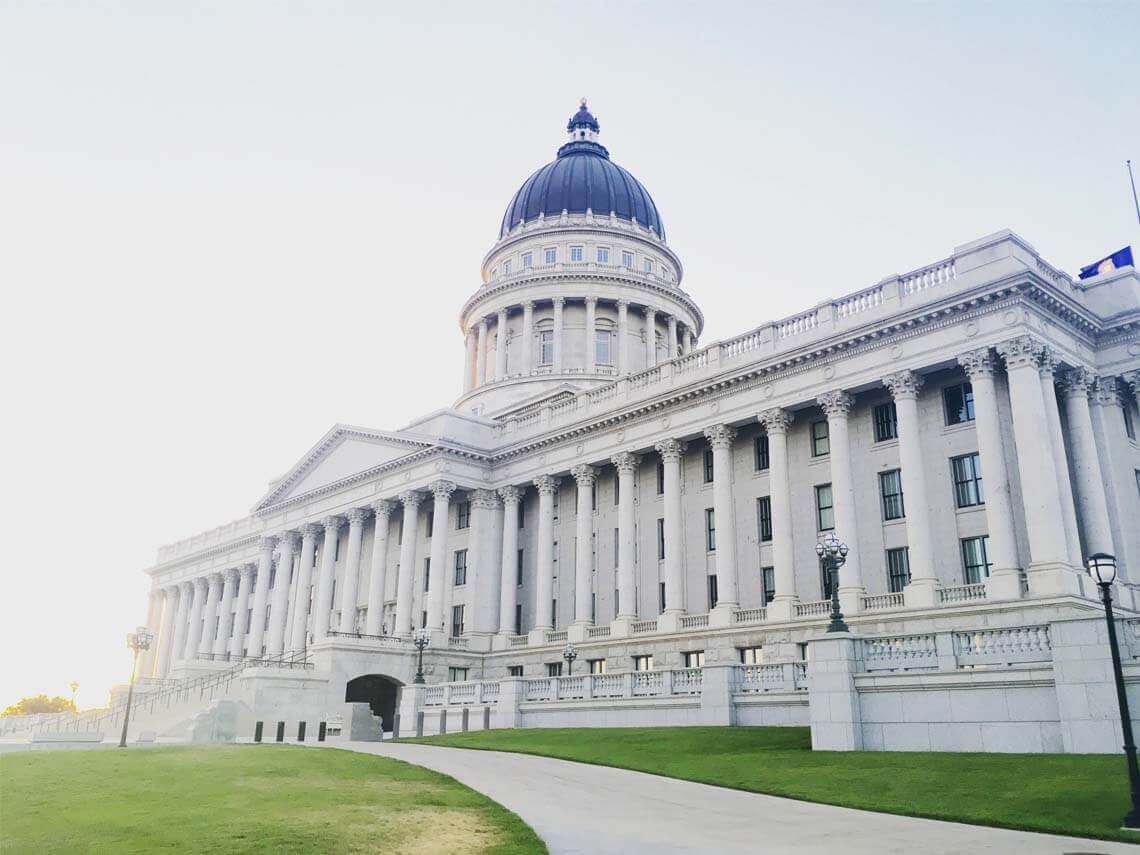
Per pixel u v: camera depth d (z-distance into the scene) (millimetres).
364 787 22656
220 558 106750
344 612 76125
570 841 15992
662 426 59375
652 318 97438
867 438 50500
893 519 48719
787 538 50938
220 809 19688
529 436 69000
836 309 51469
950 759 23594
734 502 56250
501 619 66938
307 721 56656
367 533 82500
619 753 30172
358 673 60500
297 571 87562
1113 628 19031
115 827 18172
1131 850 14898
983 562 44875
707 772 25156
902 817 18562
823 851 14828
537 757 30969
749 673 36750
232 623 105312
